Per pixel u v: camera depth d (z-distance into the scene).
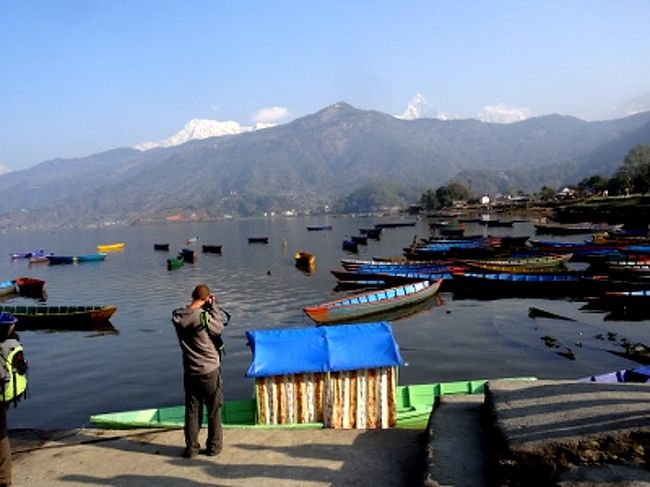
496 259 49.66
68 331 31.34
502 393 7.80
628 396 7.13
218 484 7.26
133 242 149.88
